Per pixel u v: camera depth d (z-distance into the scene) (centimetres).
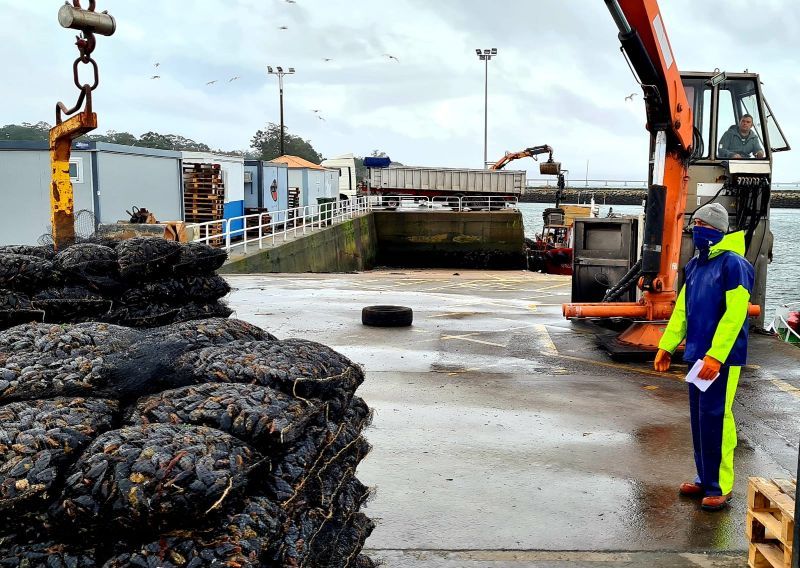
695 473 517
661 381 786
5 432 216
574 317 907
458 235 3791
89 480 203
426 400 701
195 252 461
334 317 1198
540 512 448
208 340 297
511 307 1382
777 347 942
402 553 391
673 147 849
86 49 455
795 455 560
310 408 258
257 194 3088
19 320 414
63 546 208
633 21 743
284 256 2361
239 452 222
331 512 266
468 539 409
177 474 203
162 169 2128
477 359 888
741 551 398
